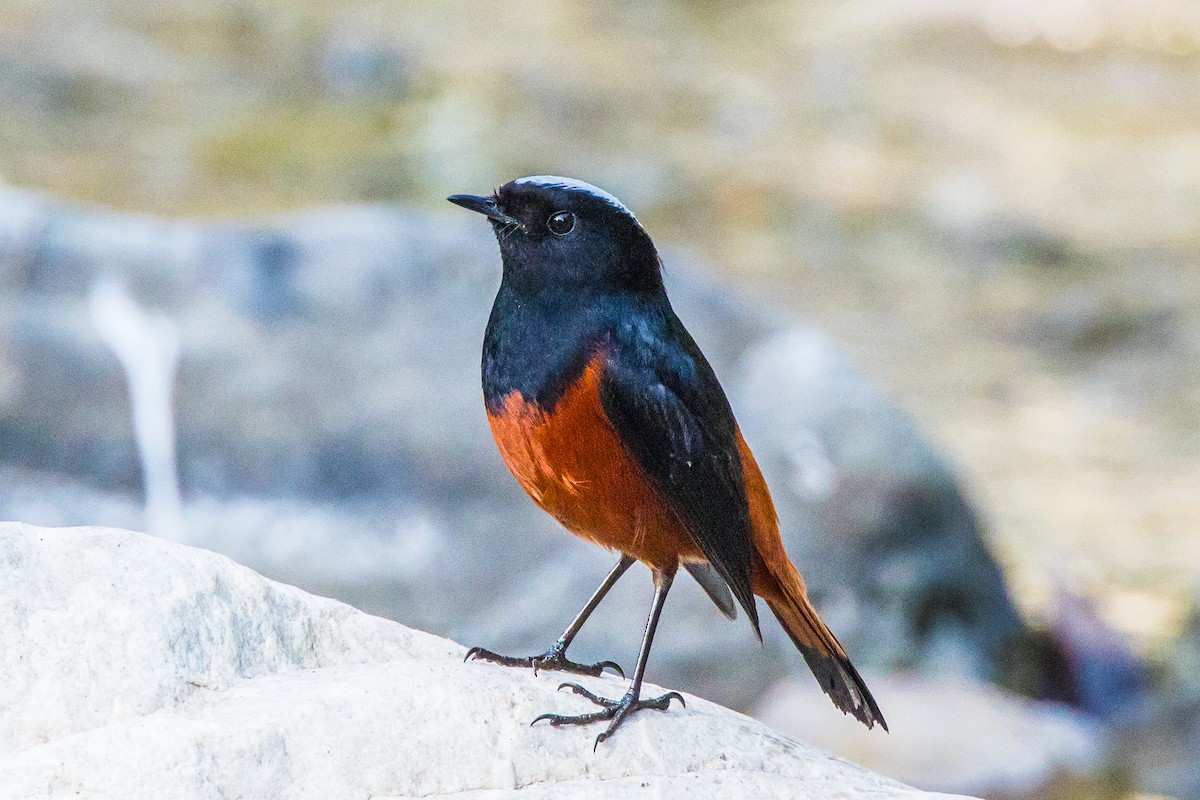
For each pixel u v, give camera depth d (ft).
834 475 42.37
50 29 86.79
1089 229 81.25
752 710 38.86
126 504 42.70
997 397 64.28
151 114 79.71
